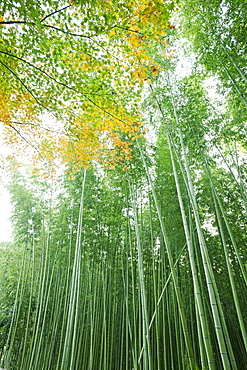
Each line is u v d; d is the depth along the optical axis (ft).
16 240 28.14
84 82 11.14
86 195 21.98
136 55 10.12
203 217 21.43
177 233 19.35
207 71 17.87
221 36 15.12
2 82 11.24
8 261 28.55
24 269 26.45
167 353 20.12
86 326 22.18
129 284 24.57
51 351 21.09
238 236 20.54
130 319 22.24
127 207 20.07
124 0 8.13
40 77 11.03
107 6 8.09
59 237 23.85
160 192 20.49
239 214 20.30
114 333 22.40
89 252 23.32
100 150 15.61
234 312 20.39
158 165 21.34
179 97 16.61
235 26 14.65
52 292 25.63
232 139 18.61
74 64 10.44
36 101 12.04
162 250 19.80
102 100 11.75
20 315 25.81
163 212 20.40
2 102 11.96
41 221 26.71
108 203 23.49
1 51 9.95
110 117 12.65
